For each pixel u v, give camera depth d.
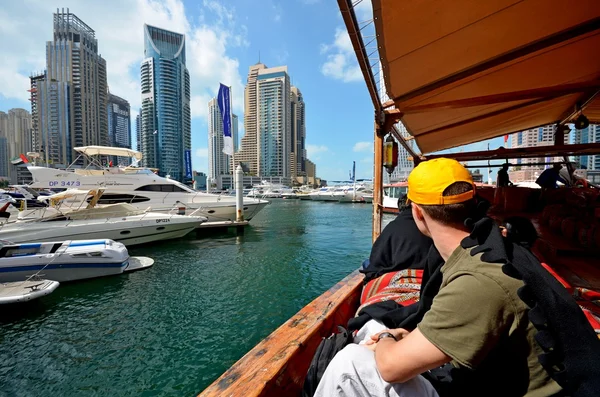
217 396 1.34
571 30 2.31
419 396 1.03
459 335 0.84
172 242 16.77
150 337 6.53
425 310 1.25
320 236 20.05
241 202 20.80
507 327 0.83
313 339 1.91
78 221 13.88
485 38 2.28
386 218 24.03
